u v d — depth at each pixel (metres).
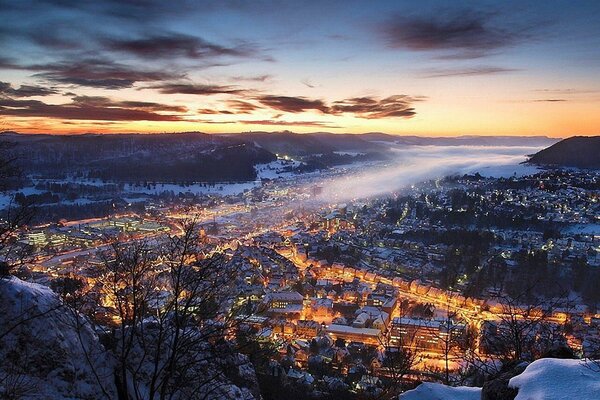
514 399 7.16
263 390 22.11
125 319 11.76
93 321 13.45
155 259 13.02
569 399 6.55
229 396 13.11
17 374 10.15
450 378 15.87
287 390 23.73
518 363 9.55
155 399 11.94
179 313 12.29
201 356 13.17
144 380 12.19
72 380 11.01
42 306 11.68
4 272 12.59
